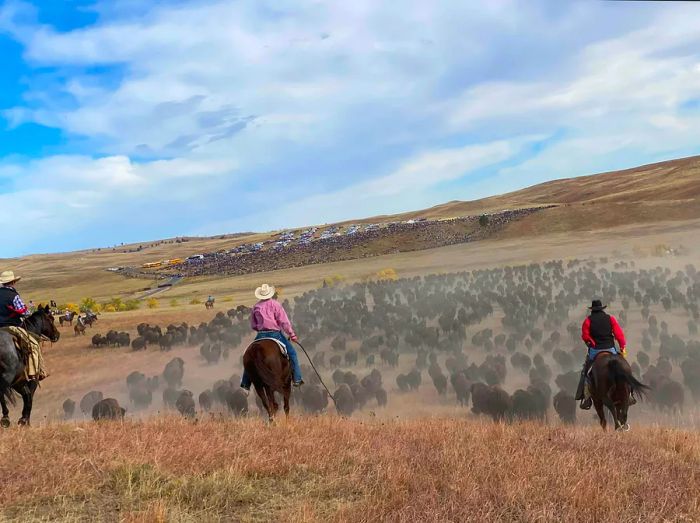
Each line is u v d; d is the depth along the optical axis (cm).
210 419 1212
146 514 561
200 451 783
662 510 573
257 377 1107
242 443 834
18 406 2547
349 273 9856
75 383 3008
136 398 2503
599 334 1240
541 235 11844
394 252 12950
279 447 832
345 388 2123
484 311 4019
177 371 2767
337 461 754
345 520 547
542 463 730
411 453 791
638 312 3738
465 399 2233
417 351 3114
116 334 4194
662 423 1759
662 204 12325
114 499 633
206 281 13025
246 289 9656
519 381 2455
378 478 673
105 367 3419
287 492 664
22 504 613
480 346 3142
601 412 1243
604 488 634
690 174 19925
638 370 2105
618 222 11806
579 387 1260
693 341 2677
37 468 719
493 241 12156
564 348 2972
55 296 14625
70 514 588
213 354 3403
